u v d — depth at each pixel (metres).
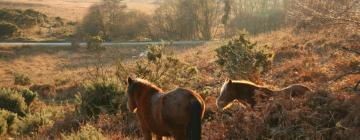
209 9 73.94
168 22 75.88
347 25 11.45
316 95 9.59
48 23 89.62
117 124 12.53
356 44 16.70
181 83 17.73
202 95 14.38
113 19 80.31
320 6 11.91
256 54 17.42
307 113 8.94
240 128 9.33
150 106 7.66
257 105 9.48
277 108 9.30
